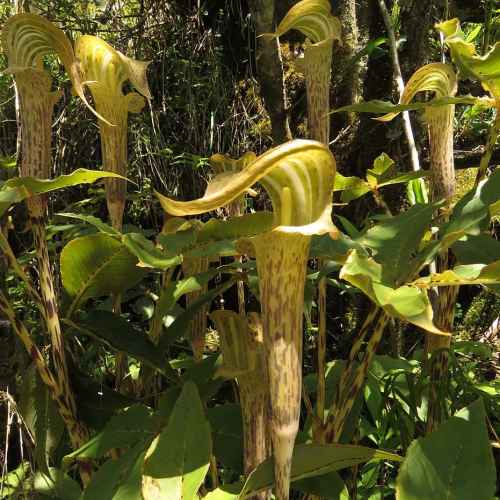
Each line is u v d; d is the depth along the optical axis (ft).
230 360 4.47
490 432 7.50
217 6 14.71
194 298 6.35
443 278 3.86
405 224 4.69
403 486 4.12
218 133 13.74
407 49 10.37
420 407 6.85
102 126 5.57
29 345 5.24
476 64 4.35
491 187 4.47
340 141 11.69
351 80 11.93
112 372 9.80
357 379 4.90
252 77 13.97
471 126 12.96
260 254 3.27
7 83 12.60
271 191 3.09
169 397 5.38
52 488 6.33
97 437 5.18
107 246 5.46
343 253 4.61
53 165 12.85
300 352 3.41
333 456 4.44
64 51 4.59
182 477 4.10
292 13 5.23
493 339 12.12
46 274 5.25
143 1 14.42
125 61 5.36
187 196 13.71
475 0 13.35
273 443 3.49
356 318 11.05
